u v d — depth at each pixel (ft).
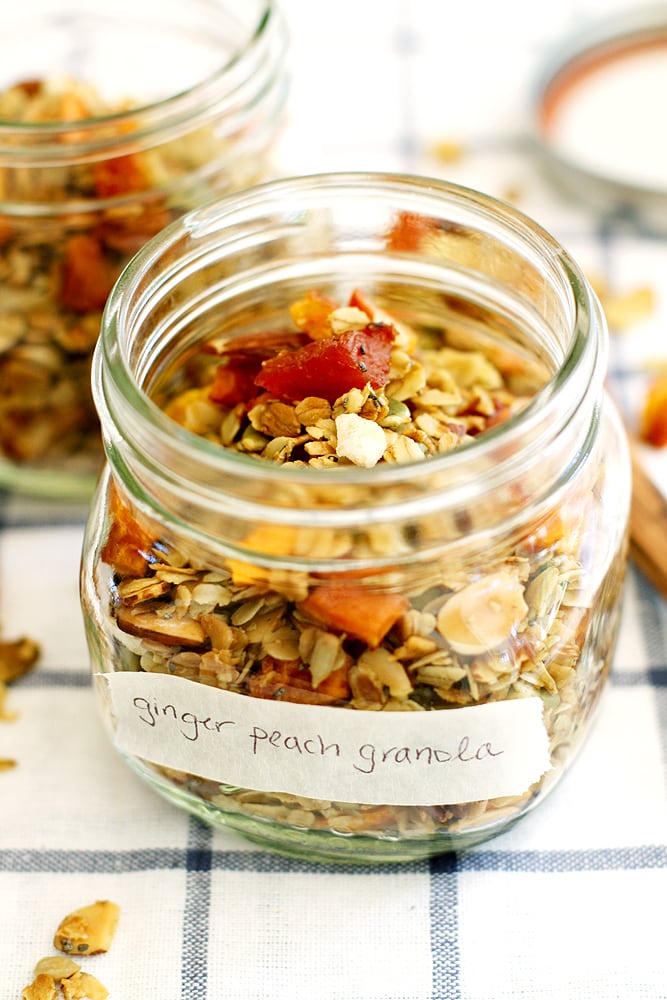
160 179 1.39
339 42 1.94
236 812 1.21
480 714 1.13
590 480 1.18
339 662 1.12
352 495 1.06
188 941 1.21
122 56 1.67
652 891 1.22
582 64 1.86
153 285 1.18
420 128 1.79
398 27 1.97
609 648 1.23
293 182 1.22
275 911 1.23
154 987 1.19
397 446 1.16
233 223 1.22
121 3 1.63
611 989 1.18
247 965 1.20
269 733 1.15
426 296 1.28
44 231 1.39
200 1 1.59
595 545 1.17
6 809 1.28
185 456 1.08
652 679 1.33
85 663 1.37
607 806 1.27
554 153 1.68
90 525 1.22
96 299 1.40
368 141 1.78
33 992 1.19
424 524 1.08
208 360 1.26
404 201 1.22
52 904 1.23
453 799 1.17
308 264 1.27
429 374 1.25
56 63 1.68
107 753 1.31
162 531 1.15
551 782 1.21
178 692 1.16
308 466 1.15
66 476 1.50
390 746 1.14
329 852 1.22
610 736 1.31
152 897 1.23
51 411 1.45
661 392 1.46
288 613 1.13
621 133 1.76
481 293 1.24
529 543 1.14
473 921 1.22
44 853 1.26
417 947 1.21
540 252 1.17
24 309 1.40
